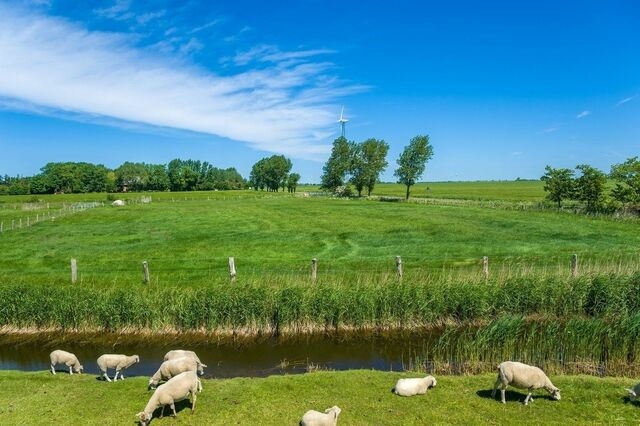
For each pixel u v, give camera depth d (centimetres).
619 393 1218
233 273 2478
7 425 1085
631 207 5159
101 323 2048
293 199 10362
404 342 1898
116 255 3516
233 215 6331
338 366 1667
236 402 1198
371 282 2359
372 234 4322
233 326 2008
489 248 3466
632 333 1551
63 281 2636
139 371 1627
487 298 2095
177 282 2561
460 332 1977
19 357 1809
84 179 19362
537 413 1115
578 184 5619
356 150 11106
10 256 3553
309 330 2020
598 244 3462
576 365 1525
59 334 2033
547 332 1636
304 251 3584
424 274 2622
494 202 7838
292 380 1346
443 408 1148
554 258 3030
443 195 12550
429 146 9044
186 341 1942
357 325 2045
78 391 1287
